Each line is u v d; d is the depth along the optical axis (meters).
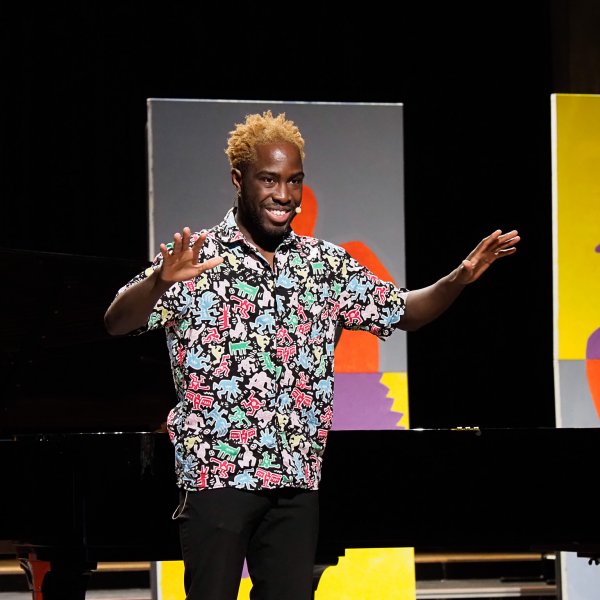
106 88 23.56
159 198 18.30
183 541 8.29
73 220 24.12
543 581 22.31
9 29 22.42
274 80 23.86
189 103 18.47
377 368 18.66
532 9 22.30
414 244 26.27
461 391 26.84
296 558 8.23
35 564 11.66
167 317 8.27
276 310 8.35
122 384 14.45
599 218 19.00
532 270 26.50
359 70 24.14
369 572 18.16
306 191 18.77
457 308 26.72
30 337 13.38
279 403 8.25
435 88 25.11
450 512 11.67
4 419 14.23
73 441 11.12
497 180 26.17
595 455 11.93
